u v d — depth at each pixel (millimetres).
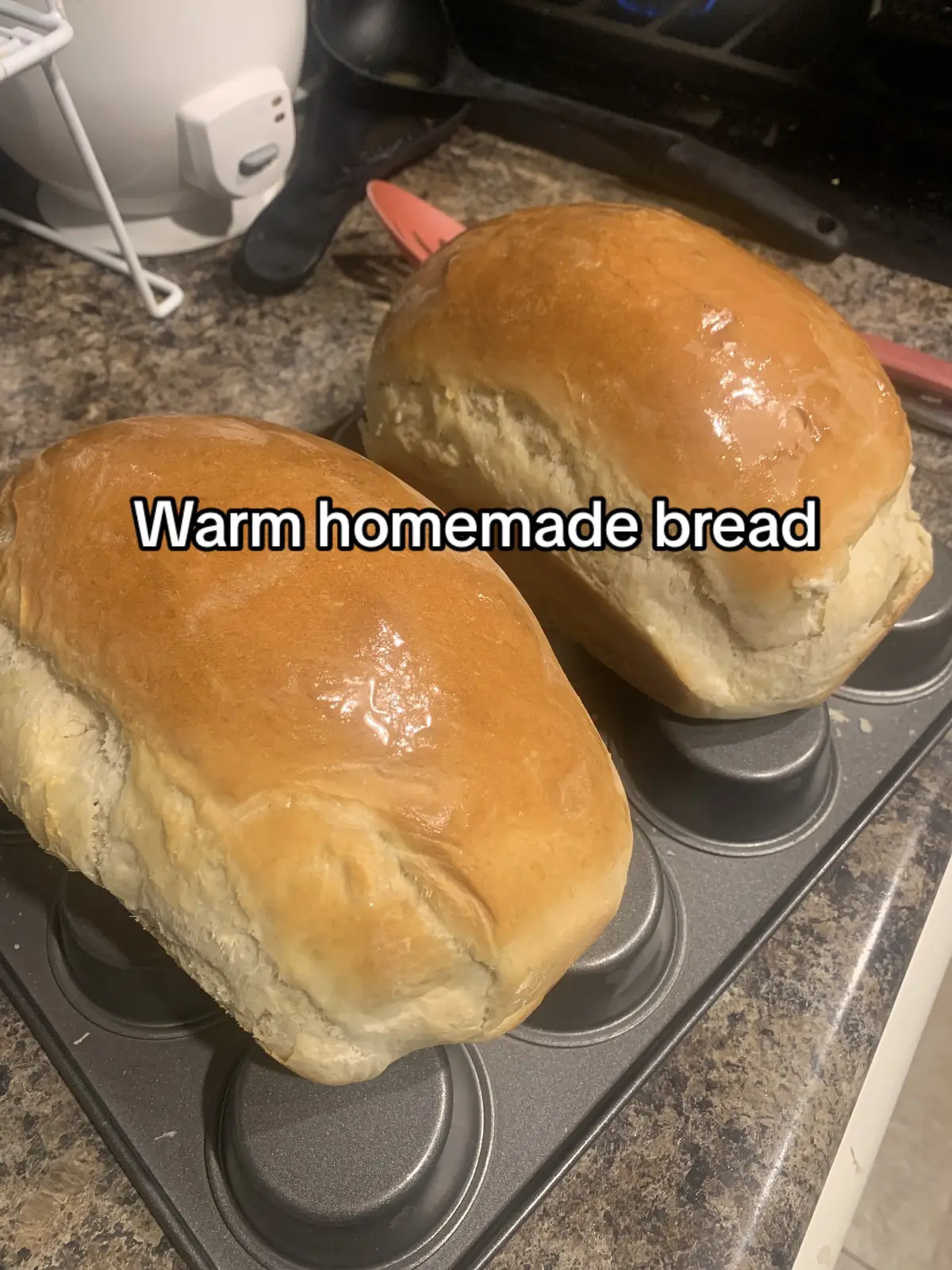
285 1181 384
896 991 488
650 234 516
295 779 356
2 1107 438
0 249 819
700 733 513
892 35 793
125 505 411
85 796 397
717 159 835
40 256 815
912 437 707
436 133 871
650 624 493
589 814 393
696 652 495
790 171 878
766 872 511
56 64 638
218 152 724
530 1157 425
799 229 812
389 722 365
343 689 365
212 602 380
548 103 871
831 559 454
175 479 418
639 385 467
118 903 455
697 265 497
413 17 865
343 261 829
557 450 498
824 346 485
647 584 487
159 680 372
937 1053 975
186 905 368
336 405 727
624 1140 438
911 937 501
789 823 521
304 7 752
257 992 367
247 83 713
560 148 925
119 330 768
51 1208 413
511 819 369
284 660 369
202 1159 417
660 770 521
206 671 368
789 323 481
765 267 528
